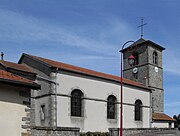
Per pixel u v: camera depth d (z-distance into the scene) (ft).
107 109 96.53
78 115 86.89
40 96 84.07
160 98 135.74
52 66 81.05
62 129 52.54
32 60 88.89
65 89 83.66
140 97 112.47
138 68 136.15
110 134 75.00
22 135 35.45
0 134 33.53
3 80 33.35
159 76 137.69
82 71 93.09
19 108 35.78
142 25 139.95
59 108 81.20
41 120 82.74
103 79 96.17
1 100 34.22
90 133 81.66
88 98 89.97
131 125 105.40
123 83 104.12
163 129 101.60
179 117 211.41
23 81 35.60
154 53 138.21
